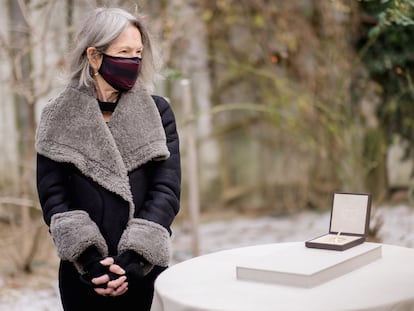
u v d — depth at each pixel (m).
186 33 7.84
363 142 7.67
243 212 8.70
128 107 2.79
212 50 8.53
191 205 5.73
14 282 5.67
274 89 8.46
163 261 2.70
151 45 2.88
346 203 2.80
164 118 2.89
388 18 4.52
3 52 6.73
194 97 8.57
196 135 8.68
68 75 2.83
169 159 2.83
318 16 7.86
